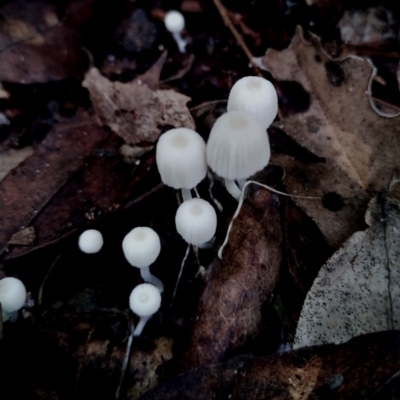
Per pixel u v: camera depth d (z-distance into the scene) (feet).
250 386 0.23
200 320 0.28
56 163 0.33
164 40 0.45
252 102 0.25
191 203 0.27
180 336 0.30
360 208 0.31
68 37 0.40
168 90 0.38
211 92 0.42
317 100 0.35
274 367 0.24
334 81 0.34
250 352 0.25
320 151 0.33
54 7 0.39
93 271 0.32
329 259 0.27
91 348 0.28
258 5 0.46
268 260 0.29
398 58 0.42
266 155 0.24
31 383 0.26
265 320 0.27
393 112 0.38
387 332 0.23
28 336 0.28
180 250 0.33
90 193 0.32
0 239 0.30
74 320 0.30
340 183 0.32
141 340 0.29
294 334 0.27
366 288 0.26
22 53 0.38
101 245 0.31
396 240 0.27
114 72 0.43
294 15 0.45
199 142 0.25
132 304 0.28
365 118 0.33
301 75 0.37
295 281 0.29
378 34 0.44
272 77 0.38
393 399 0.22
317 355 0.24
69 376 0.27
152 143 0.36
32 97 0.37
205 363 0.26
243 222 0.30
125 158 0.35
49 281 0.31
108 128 0.36
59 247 0.31
